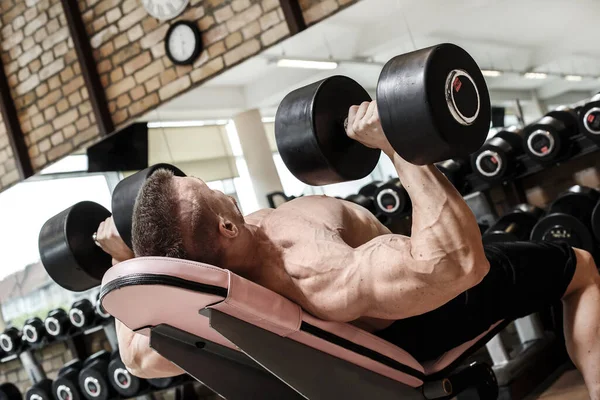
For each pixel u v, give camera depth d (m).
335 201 1.38
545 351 2.64
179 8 4.30
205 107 4.06
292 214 1.33
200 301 1.17
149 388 3.88
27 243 4.95
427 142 1.08
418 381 1.42
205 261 1.24
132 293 1.17
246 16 4.05
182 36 4.30
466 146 1.11
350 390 1.32
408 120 1.08
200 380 1.38
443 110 1.06
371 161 1.45
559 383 2.45
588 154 3.41
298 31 3.81
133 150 4.41
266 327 1.22
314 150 1.34
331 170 1.36
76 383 4.20
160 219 1.22
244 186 3.88
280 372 1.24
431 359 1.46
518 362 2.49
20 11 5.09
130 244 1.55
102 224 1.69
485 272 1.14
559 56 3.09
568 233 2.72
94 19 4.74
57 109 4.98
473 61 1.15
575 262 1.63
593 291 1.64
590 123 2.89
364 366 1.35
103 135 4.68
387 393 1.38
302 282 1.24
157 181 1.26
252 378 1.42
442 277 1.11
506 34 3.15
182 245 1.22
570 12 3.04
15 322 5.08
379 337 1.37
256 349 1.22
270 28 3.96
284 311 1.21
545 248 1.62
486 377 1.52
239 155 3.91
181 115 4.20
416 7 3.27
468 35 3.22
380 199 3.41
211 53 4.23
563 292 1.62
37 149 5.12
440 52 1.08
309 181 1.42
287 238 1.28
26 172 5.12
